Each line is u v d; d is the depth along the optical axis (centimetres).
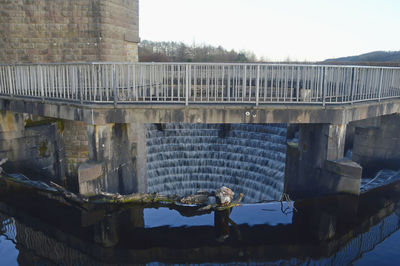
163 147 2055
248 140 1959
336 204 991
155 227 873
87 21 1433
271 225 888
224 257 734
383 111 1138
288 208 995
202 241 802
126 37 1577
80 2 1420
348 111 983
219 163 2044
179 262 717
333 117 970
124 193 1205
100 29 1430
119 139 1140
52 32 1464
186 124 2095
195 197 1012
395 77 1247
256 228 867
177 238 816
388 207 1004
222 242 796
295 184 1220
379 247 771
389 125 1362
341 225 885
